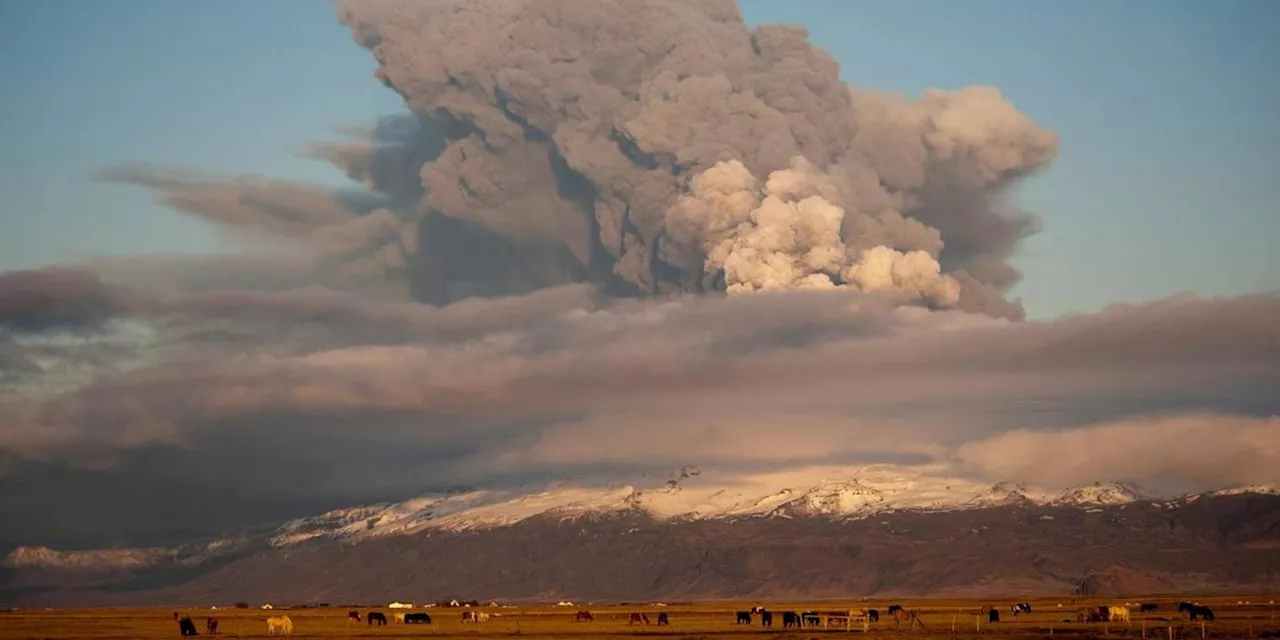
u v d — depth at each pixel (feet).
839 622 636.48
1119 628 561.84
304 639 555.28
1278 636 498.28
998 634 534.37
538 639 538.06
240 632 622.54
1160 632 528.63
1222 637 493.77
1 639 555.28
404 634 594.24
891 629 593.01
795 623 644.27
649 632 593.42
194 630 575.38
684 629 625.82
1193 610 602.44
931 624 640.99
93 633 612.70
